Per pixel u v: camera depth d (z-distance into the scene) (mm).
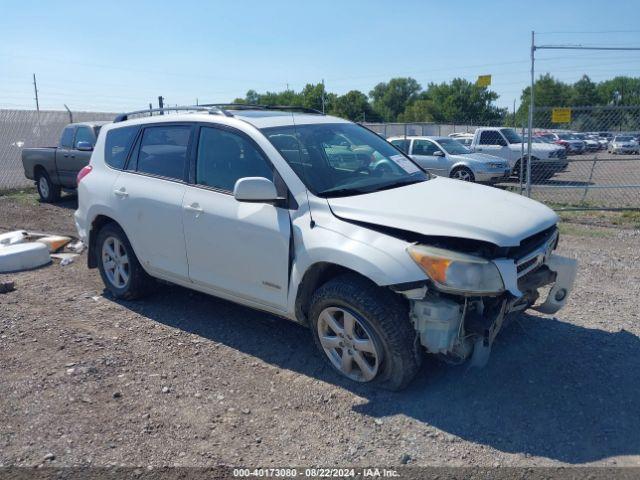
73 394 3945
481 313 3752
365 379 3967
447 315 3609
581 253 7801
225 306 5641
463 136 24500
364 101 71062
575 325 4996
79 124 12055
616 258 7461
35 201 13062
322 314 4059
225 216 4516
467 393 3873
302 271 4055
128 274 5648
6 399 3885
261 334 4961
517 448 3312
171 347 4719
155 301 5793
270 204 4285
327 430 3535
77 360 4449
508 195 4520
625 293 5906
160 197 5051
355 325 3922
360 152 4871
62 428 3553
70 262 7336
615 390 3902
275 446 3383
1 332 5016
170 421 3639
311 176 4281
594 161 13672
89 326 5172
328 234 3936
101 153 5934
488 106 74875
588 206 12578
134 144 5543
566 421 3553
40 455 3293
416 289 3582
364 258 3695
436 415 3648
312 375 4215
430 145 17031
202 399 3900
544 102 61875
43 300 5879
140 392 3986
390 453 3299
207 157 4832
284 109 5781
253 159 4504
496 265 3576
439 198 4180
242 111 5113
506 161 16797
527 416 3607
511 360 4297
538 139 19453
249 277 4461
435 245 3664
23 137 18453
